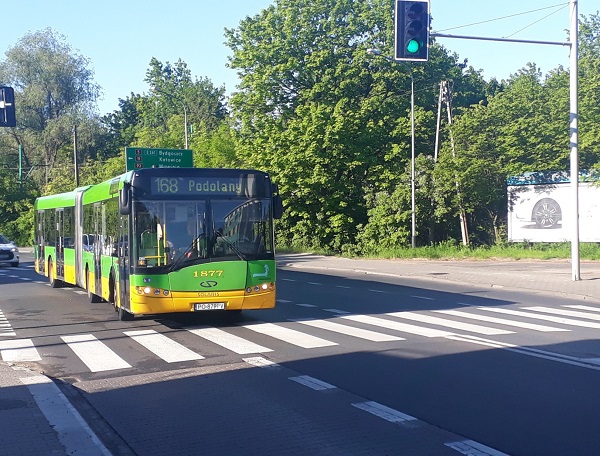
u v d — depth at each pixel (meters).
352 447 6.13
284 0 46.19
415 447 6.11
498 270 27.52
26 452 6.19
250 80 45.09
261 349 11.04
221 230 13.03
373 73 45.06
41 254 25.55
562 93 40.25
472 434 6.46
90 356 10.83
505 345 11.12
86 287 18.72
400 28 14.41
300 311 15.97
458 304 17.31
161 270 12.71
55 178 66.69
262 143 43.84
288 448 6.14
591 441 6.21
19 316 15.98
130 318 14.66
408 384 8.49
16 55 69.69
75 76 71.12
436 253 35.81
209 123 82.62
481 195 39.06
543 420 6.90
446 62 48.81
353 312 15.70
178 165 37.84
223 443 6.33
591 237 35.28
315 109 42.72
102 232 16.31
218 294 12.89
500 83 60.66
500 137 39.66
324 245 45.50
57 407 7.74
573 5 20.67
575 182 21.69
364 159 43.03
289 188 43.19
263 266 13.22
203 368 9.70
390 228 41.44
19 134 72.94
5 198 71.88
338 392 8.16
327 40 45.12
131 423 7.07
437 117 42.69
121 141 87.94
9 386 8.80
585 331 12.65
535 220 37.53
